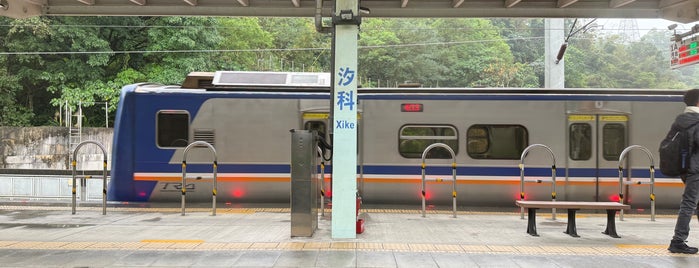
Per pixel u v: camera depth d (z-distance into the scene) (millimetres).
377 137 11719
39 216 9633
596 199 11625
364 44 43906
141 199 11797
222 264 5953
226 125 11742
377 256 6355
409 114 11734
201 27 27297
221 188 11695
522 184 9883
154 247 6844
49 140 26328
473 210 11180
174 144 11781
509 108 11703
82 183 12672
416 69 44469
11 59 26938
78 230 8172
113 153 11875
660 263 6105
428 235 7914
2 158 26219
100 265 5883
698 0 10961
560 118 11664
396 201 11734
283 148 11703
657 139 11672
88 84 26797
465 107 11719
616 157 11688
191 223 8898
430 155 11688
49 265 5875
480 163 11656
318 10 8000
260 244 7047
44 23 25641
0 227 8453
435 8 11883
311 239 7410
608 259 6301
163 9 11945
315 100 11734
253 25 32844
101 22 27531
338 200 7402
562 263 6082
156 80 26500
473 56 47125
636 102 11711
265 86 11875
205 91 11812
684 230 6648
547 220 9719
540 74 56844
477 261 6145
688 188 6633
